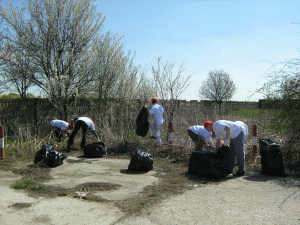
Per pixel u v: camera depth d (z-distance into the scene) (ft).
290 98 21.11
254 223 10.81
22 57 35.47
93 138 35.42
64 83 35.70
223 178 18.31
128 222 10.94
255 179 17.93
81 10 36.83
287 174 19.12
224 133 18.92
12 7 34.47
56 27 35.73
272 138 25.45
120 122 36.42
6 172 19.66
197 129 23.93
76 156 26.78
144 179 18.15
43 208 12.44
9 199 13.58
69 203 13.17
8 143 29.91
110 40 39.19
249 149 24.94
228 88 102.53
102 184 16.71
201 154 18.72
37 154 22.08
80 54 36.60
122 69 39.42
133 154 20.68
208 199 13.84
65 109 36.63
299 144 21.44
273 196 14.28
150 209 12.41
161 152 27.14
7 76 35.63
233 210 12.25
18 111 33.58
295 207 12.62
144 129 29.07
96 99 38.29
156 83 33.09
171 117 31.76
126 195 14.64
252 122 33.27
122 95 39.14
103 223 10.83
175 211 12.15
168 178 18.43
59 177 18.45
